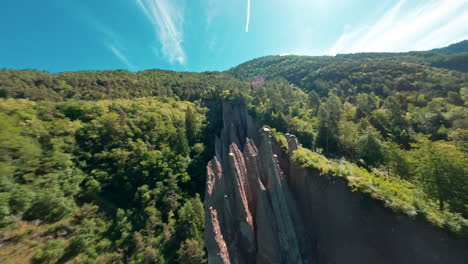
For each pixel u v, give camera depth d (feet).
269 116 176.86
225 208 88.84
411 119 180.86
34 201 80.28
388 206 58.03
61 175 100.17
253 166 104.88
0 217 68.74
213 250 75.36
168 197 114.32
